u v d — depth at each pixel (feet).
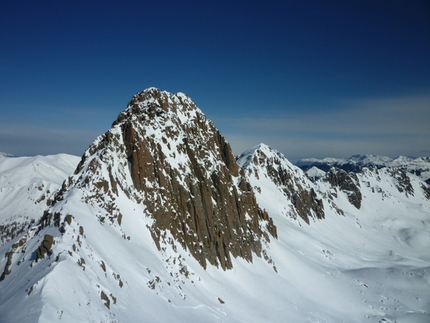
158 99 407.03
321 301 338.13
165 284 217.97
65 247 165.37
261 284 317.01
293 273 378.94
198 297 238.48
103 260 184.96
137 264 212.02
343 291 378.32
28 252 179.11
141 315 165.37
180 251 277.64
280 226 569.23
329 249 566.77
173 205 300.81
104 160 269.23
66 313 124.77
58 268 143.33
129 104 396.78
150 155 306.96
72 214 205.57
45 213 226.79
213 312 228.22
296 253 457.27
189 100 471.21
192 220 307.17
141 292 188.85
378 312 345.10
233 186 393.50
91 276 158.92
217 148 463.42
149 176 297.12
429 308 368.07
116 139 300.61
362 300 367.66
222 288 273.33
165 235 274.98
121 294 172.04
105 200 245.45
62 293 133.49
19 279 154.61
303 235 568.82
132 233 244.42
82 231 193.26
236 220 363.35
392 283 431.02
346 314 326.03
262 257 369.50
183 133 377.91
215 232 321.93
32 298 128.57
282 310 285.02
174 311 194.80
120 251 209.46
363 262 563.48
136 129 313.12
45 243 165.17
